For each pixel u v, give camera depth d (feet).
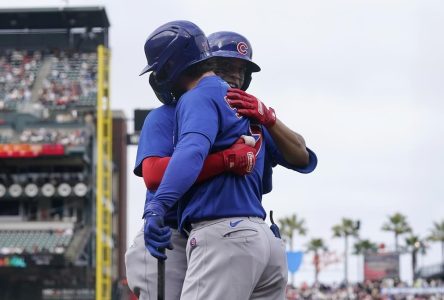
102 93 162.09
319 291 265.75
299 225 419.33
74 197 195.42
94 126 203.31
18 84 212.64
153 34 18.20
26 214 196.44
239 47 19.69
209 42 19.77
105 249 167.22
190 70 18.34
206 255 17.06
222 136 17.51
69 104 206.28
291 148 19.13
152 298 18.97
